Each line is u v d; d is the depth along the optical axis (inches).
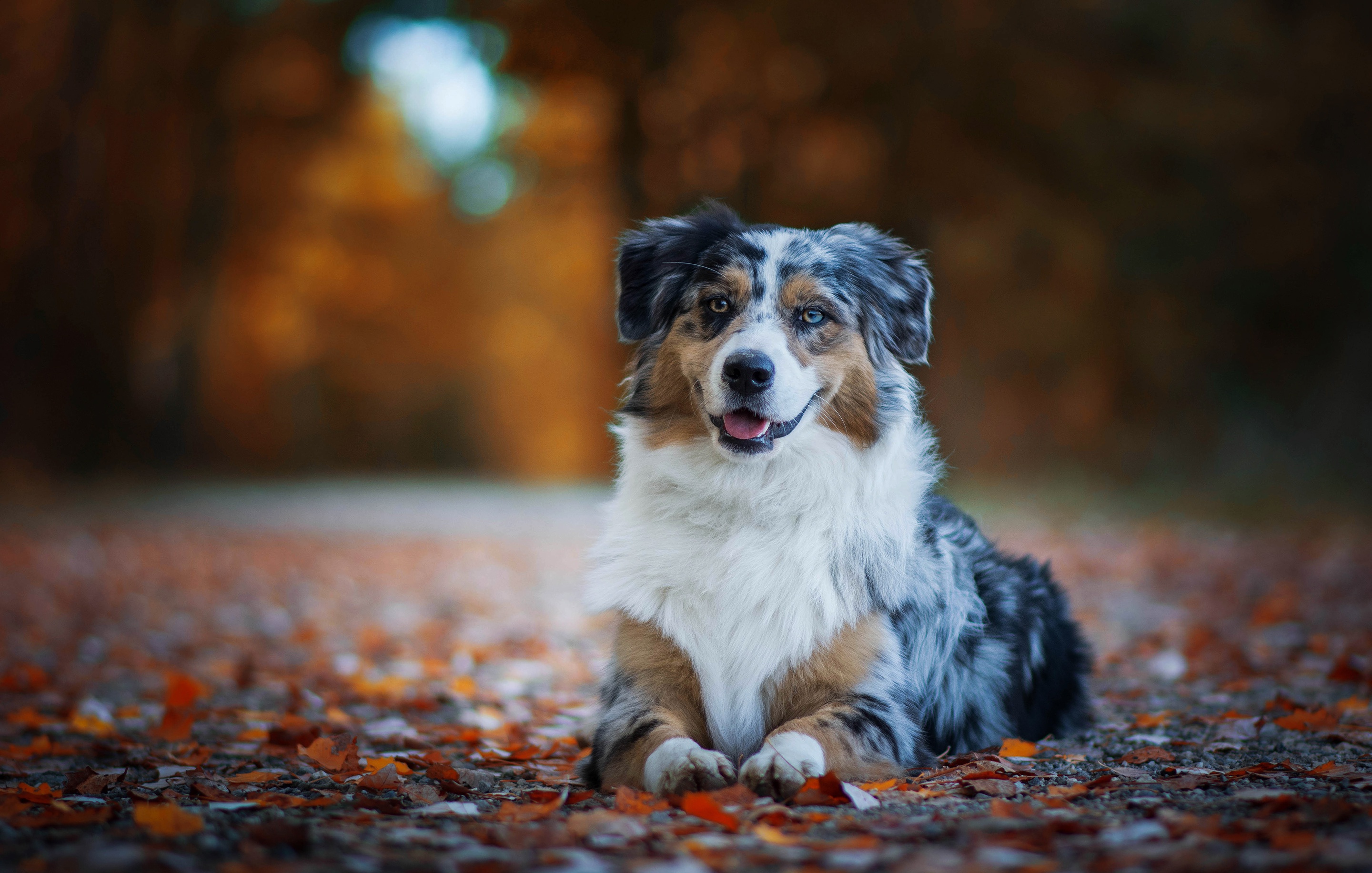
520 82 909.2
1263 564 418.0
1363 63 826.8
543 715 207.5
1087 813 116.6
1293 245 847.7
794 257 163.3
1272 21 869.2
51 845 106.5
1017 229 869.8
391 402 1578.5
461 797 135.4
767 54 817.5
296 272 1293.1
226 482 1077.1
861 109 818.8
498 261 1627.7
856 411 159.8
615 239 196.9
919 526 163.6
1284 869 89.7
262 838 104.2
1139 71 857.5
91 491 899.4
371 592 415.2
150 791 138.4
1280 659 242.1
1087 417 963.3
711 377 151.8
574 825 111.1
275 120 1147.9
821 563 148.3
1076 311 925.2
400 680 240.2
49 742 180.2
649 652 148.3
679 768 128.7
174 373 1106.7
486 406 1701.5
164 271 1079.6
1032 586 184.5
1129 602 348.2
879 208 853.2
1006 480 895.7
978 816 117.0
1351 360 806.5
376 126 1355.8
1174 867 92.0
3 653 283.0
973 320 940.0
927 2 792.9
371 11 1023.0
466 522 703.7
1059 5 820.0
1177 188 866.1
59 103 935.0
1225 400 880.9
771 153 856.9
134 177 1018.7
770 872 96.0
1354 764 146.1
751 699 146.0
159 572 460.4
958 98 810.2
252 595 406.6
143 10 979.3
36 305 959.0
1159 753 151.1
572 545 570.6
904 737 143.9
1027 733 173.8
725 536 150.9
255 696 231.5
